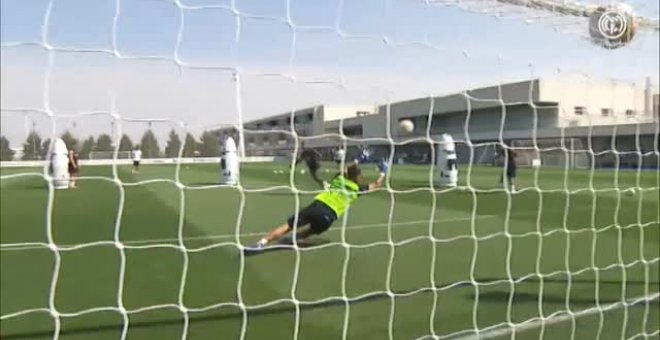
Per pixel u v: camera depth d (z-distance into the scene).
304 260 5.53
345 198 6.01
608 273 5.23
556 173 14.24
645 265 5.40
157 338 3.38
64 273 4.98
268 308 3.98
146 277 4.86
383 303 4.14
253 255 5.70
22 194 11.55
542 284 4.61
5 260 5.45
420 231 7.83
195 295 4.34
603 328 3.69
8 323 3.56
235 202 10.78
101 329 3.49
